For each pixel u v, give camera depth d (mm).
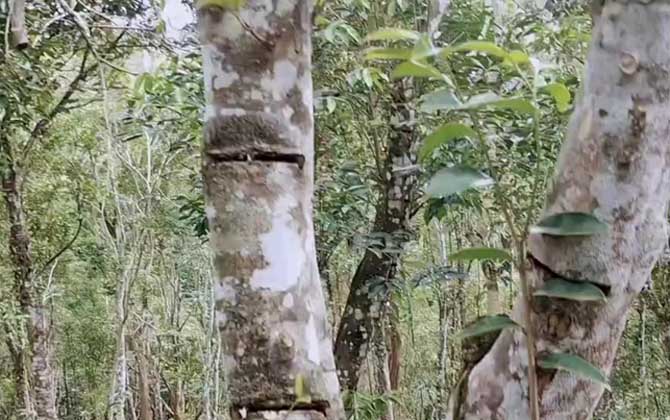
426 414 6992
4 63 3275
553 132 2740
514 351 1016
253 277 1080
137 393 8570
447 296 6895
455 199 3195
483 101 923
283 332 1075
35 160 6266
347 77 3008
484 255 1028
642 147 932
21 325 6215
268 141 1095
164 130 3928
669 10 913
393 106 3363
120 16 4250
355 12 3137
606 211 943
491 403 1026
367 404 3439
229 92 1096
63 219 7082
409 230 3668
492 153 2600
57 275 7988
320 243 3756
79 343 8773
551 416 980
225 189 1088
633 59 918
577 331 959
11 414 7559
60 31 3998
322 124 3611
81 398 9164
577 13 3127
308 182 1146
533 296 973
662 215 974
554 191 991
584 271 948
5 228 6488
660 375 5988
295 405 1064
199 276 7637
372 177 3670
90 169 6531
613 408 5609
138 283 7363
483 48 967
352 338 3562
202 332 7609
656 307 5582
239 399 1073
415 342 7723
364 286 3582
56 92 5336
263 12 1100
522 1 3414
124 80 4949
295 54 1128
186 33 3484
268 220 1083
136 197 6121
